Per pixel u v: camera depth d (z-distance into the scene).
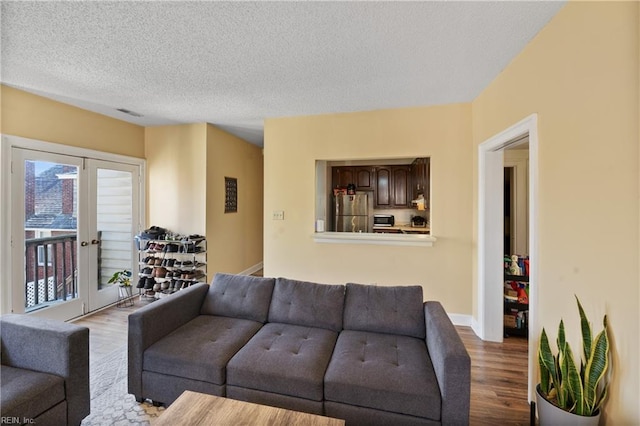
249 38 1.98
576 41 1.57
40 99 3.02
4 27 1.83
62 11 1.68
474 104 3.15
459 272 3.28
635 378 1.24
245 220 5.30
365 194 5.91
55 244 3.21
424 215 6.04
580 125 1.54
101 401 1.96
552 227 1.78
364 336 2.07
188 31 1.89
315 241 3.65
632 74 1.25
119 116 3.76
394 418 1.53
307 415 1.29
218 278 2.59
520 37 1.97
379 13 1.72
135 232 4.14
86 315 3.51
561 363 1.51
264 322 2.33
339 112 3.54
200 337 2.03
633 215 1.25
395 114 3.40
